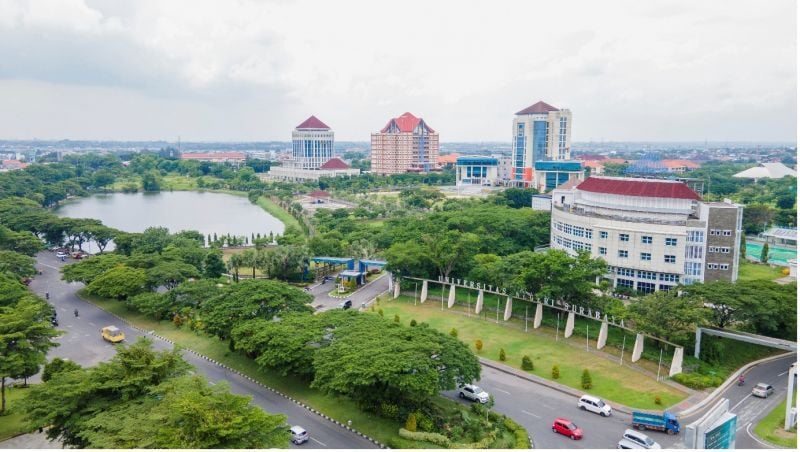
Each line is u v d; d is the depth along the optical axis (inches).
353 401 3107.8
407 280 5644.7
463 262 5423.2
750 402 3265.3
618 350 3996.1
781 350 4033.0
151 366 2674.7
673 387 3447.3
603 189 5851.4
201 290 4601.4
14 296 4033.0
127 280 4798.2
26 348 3043.8
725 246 4867.1
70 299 5275.6
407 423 2819.9
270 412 3070.9
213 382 3459.6
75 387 2556.6
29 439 2805.1
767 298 3897.6
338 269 6663.4
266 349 3302.2
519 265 4714.6
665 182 5521.7
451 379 2935.5
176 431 2137.1
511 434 2869.1
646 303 3887.8
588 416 3093.0
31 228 7647.6
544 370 3708.2
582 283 4311.0
